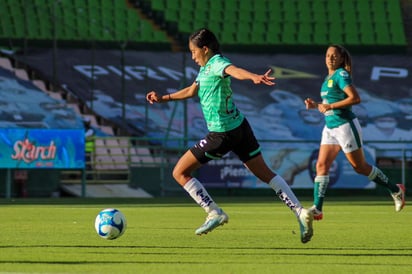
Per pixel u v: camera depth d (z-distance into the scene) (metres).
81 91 93.69
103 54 98.94
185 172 24.25
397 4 109.56
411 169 82.31
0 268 18.45
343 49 29.70
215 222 24.11
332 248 24.58
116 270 18.33
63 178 79.25
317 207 30.00
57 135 72.12
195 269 18.69
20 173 73.75
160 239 27.59
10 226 34.16
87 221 37.66
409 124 96.38
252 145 23.86
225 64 22.61
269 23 105.62
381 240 27.72
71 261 20.22
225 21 104.62
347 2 108.69
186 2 104.62
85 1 101.62
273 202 61.94
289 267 19.28
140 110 92.62
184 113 84.62
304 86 99.69
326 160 30.05
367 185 77.56
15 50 95.25
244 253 22.84
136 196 78.06
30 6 99.12
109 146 79.50
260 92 98.44
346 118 29.78
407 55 106.50
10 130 71.00
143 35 101.25
